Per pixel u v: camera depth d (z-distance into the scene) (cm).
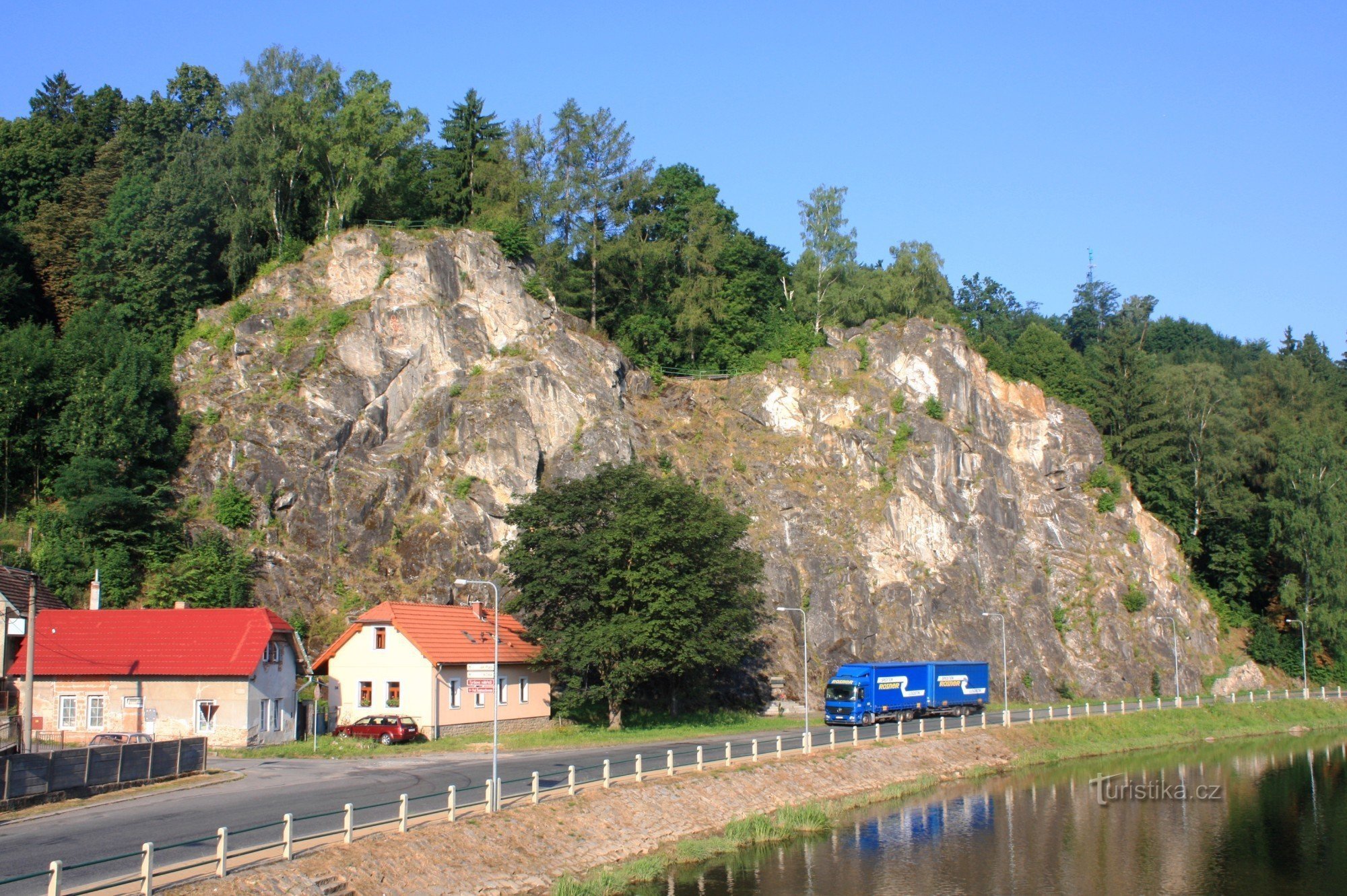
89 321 7825
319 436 7544
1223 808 5416
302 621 6750
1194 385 11650
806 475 9344
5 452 7125
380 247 8456
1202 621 10494
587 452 8319
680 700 7444
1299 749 7500
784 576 8544
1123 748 7325
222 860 2642
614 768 4791
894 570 8888
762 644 8125
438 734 6016
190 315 8238
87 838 3133
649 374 9738
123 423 6925
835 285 10744
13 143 9869
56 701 5453
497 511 7719
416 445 7862
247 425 7462
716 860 4022
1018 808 5250
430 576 7306
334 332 8012
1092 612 9550
